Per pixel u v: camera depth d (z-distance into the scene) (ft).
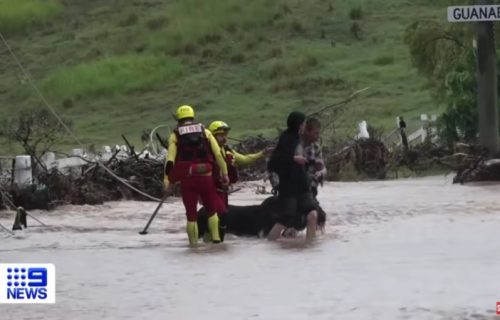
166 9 357.20
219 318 40.47
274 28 329.11
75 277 52.54
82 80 300.20
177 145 67.26
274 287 47.11
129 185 105.40
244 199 106.01
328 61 290.76
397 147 147.84
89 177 108.47
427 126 157.89
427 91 244.83
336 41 309.42
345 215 80.94
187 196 66.64
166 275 52.31
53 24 361.30
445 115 145.18
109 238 72.28
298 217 66.69
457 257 54.60
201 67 305.53
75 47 334.85
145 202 107.24
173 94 284.20
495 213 78.02
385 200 94.07
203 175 66.69
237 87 282.56
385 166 141.18
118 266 56.39
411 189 107.24
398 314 39.70
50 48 336.90
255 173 132.57
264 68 291.58
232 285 48.24
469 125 143.64
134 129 251.19
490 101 114.01
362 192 108.78
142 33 338.95
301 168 66.80
